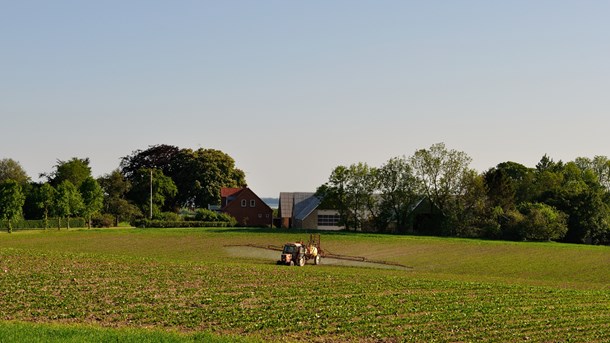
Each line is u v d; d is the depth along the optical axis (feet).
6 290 110.01
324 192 362.33
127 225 403.75
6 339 70.38
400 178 351.67
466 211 336.90
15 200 304.71
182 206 505.25
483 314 108.37
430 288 136.26
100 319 92.48
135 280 127.24
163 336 78.07
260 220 450.30
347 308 107.86
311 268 172.65
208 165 501.15
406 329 94.63
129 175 505.66
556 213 323.16
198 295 114.32
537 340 91.81
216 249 236.43
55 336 73.61
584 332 97.91
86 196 361.30
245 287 125.39
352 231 349.82
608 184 522.88
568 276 192.85
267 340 85.61
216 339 79.30
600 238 335.67
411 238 295.69
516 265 214.90
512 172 522.47
